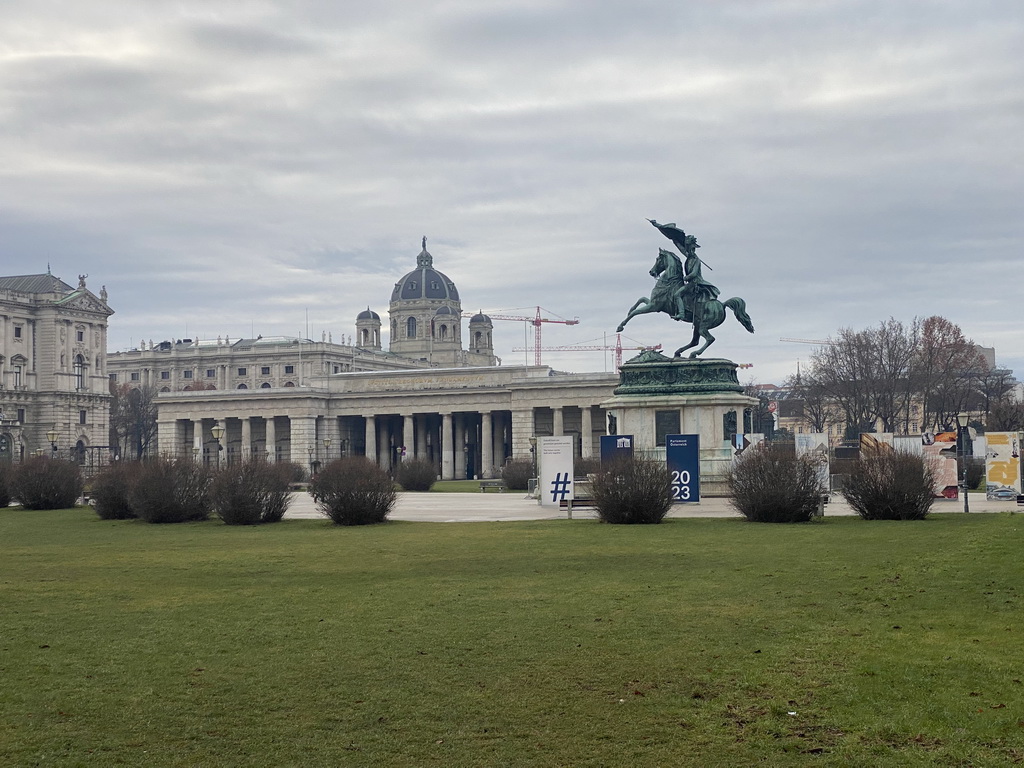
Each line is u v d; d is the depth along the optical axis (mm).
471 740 18609
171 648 25500
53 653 25094
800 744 17938
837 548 41156
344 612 29797
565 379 172750
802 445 72125
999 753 17188
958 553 36844
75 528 62125
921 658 22672
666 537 47594
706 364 83000
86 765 17547
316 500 65312
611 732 18844
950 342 189875
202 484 66125
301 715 20062
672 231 85625
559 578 35500
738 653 23875
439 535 51719
